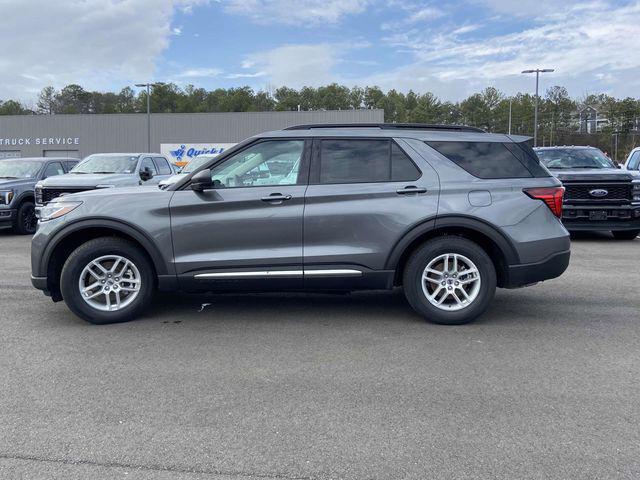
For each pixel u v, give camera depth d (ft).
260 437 10.68
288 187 17.11
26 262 29.27
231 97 367.25
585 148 42.04
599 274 25.68
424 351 15.33
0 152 175.52
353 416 11.52
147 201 17.12
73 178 37.35
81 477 9.36
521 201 17.16
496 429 10.96
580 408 11.85
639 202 34.94
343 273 17.08
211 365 14.34
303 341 16.20
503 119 307.78
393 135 17.51
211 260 17.04
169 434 10.80
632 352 15.25
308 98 384.06
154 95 354.13
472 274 17.35
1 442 10.50
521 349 15.48
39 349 15.51
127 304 17.72
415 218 16.87
